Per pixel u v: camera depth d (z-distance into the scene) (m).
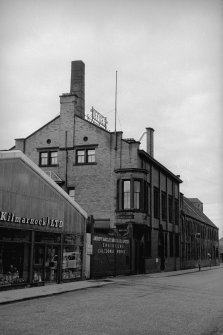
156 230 39.34
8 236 18.61
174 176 45.84
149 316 12.45
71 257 24.09
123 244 31.31
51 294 17.80
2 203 18.16
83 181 34.88
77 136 35.66
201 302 16.45
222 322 11.81
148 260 36.47
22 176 19.62
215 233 81.81
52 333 9.67
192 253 58.34
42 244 21.22
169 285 24.25
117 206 33.50
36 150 36.62
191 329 10.63
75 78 37.91
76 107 36.72
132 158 33.94
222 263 97.06
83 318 11.79
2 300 15.06
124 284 23.95
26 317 11.82
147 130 42.31
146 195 34.88
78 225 24.95
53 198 22.22
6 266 18.48
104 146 34.81
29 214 20.05
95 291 19.81
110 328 10.44
